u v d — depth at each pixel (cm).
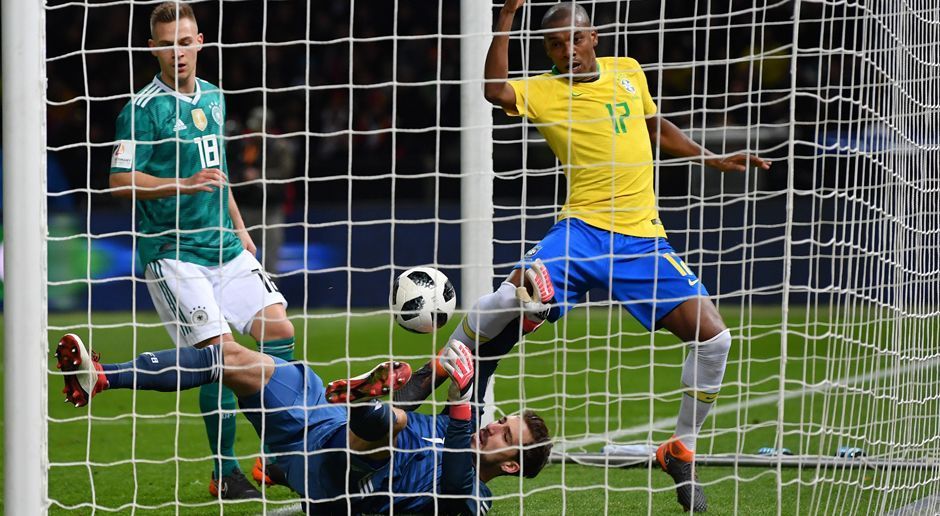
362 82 6194
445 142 6088
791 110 1255
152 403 2909
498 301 1658
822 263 4509
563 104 1703
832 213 4422
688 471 1623
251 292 1761
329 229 5428
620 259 1689
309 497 1480
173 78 1727
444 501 1507
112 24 6281
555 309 1706
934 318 1781
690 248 4747
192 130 1730
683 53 4353
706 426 2397
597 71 1733
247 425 2536
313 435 1480
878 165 1616
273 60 6216
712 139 4462
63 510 1702
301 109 6147
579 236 1697
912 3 1747
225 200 1761
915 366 1703
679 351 3634
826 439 2200
